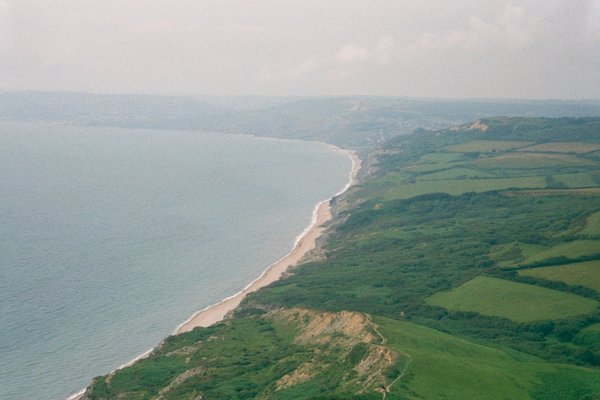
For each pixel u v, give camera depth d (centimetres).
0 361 18450
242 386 14812
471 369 13650
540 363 15125
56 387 17138
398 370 13188
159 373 16800
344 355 15062
